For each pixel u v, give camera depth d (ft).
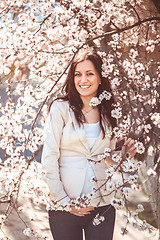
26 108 9.36
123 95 10.61
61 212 7.37
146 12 12.63
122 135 7.90
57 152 7.19
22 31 8.91
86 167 7.31
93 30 10.75
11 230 11.76
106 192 7.43
